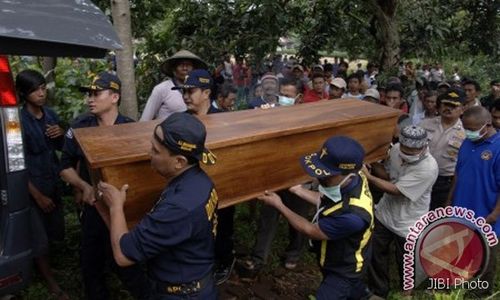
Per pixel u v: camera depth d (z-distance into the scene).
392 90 4.61
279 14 6.17
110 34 1.92
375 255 3.31
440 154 3.73
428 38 6.87
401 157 3.06
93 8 2.08
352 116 3.00
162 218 1.74
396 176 3.20
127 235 1.77
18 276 2.45
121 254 1.75
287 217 2.41
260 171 2.49
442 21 7.17
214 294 1.98
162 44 5.82
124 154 1.96
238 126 2.57
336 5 7.24
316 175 2.19
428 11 6.80
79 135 2.28
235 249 3.93
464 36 8.23
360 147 2.24
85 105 4.22
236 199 2.40
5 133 2.39
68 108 4.24
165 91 3.61
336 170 2.19
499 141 3.16
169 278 1.89
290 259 3.66
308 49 7.91
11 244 2.41
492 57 8.87
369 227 2.32
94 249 2.68
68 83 4.41
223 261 3.40
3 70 2.38
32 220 2.88
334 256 2.40
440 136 3.75
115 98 2.76
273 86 4.30
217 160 2.25
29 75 3.06
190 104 3.06
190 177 1.83
